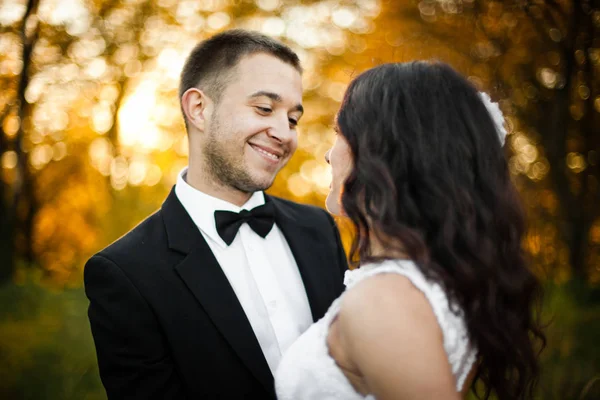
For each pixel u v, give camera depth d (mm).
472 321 1178
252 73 1879
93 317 1707
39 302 4277
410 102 1241
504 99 5035
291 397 1293
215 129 1911
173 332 1671
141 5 5617
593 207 5094
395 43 6023
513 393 1292
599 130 5086
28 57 5043
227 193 1969
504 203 1233
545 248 4828
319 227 2209
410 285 1118
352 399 1197
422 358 1030
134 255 1747
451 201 1181
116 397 1657
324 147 7477
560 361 2963
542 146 5277
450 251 1156
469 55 5398
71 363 3525
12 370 3430
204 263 1780
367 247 1296
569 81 4930
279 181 7617
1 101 5199
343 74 6664
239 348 1677
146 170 6340
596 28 4742
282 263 2027
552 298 3549
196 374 1663
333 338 1246
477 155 1226
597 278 4922
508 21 5156
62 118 5863
